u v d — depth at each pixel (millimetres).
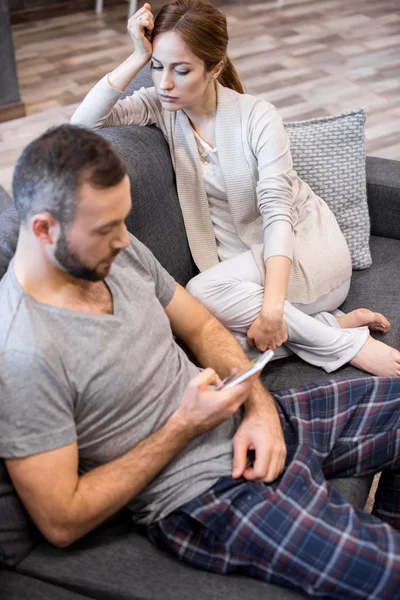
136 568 1304
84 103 1837
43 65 4379
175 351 1495
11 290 1256
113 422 1348
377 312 2000
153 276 1572
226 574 1308
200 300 1865
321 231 1982
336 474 1515
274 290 1774
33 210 1193
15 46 4594
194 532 1339
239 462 1398
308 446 1438
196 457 1403
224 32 1741
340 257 1970
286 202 1862
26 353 1204
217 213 1961
